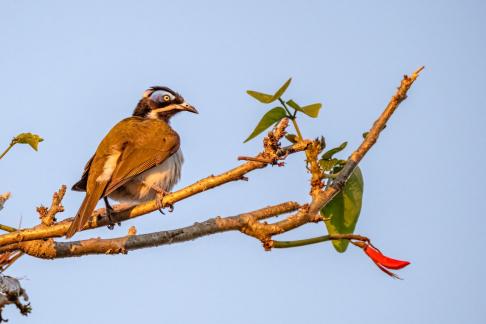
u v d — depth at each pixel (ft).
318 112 28.99
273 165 30.04
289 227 30.09
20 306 32.24
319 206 30.19
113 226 38.29
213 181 32.60
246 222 30.63
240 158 29.60
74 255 32.78
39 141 33.35
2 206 34.50
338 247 32.17
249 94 28.22
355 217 32.71
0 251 32.71
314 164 30.45
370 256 29.07
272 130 30.25
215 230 31.04
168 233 31.99
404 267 28.35
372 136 31.60
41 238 32.45
